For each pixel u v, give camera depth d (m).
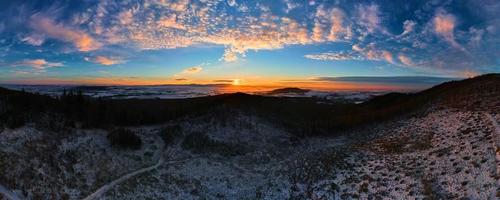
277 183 38.53
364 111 92.44
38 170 31.88
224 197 36.00
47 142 37.81
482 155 28.41
